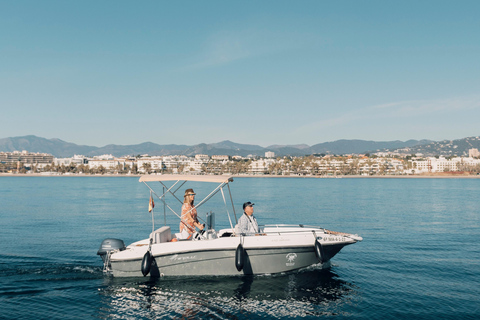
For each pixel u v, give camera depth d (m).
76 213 35.06
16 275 12.41
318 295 10.31
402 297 10.27
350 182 167.00
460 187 111.88
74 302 9.90
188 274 11.68
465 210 39.12
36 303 9.84
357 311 9.23
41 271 12.90
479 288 11.12
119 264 11.89
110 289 10.88
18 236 21.00
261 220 30.09
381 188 105.12
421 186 120.81
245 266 11.64
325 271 12.64
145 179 12.43
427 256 15.63
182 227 12.23
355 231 23.48
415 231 23.44
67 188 95.88
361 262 14.29
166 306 9.55
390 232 23.03
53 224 26.81
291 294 10.34
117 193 73.50
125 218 31.03
